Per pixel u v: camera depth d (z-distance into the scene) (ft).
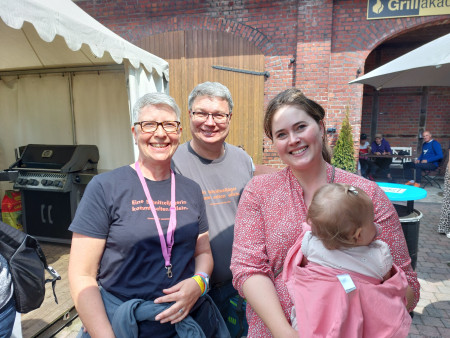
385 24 19.52
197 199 5.18
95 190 4.49
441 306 9.77
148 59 12.79
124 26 22.38
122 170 4.83
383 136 31.89
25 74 15.85
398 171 30.53
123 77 15.26
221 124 5.80
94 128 15.90
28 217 13.34
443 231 15.85
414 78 12.19
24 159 13.26
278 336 3.30
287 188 3.89
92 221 4.36
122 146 15.79
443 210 15.75
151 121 4.67
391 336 3.03
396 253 3.46
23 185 12.66
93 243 4.36
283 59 20.35
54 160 12.90
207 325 4.78
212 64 20.33
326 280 3.15
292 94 3.86
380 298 3.07
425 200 22.62
